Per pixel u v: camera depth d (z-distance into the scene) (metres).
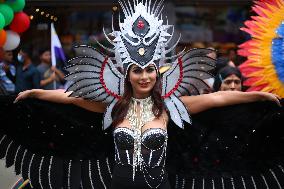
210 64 5.31
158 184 5.11
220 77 6.52
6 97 5.73
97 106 5.54
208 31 10.66
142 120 5.20
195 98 5.36
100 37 10.12
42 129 5.91
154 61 5.16
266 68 5.92
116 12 9.89
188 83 5.36
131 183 5.09
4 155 5.98
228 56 9.64
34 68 8.70
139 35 5.14
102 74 5.36
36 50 9.85
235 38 10.58
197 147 5.82
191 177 5.89
